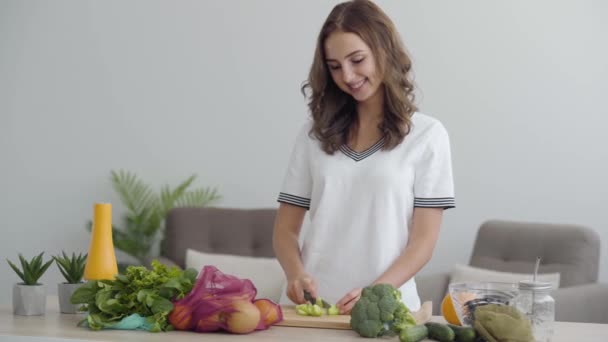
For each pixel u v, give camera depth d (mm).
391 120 2018
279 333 1635
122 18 4508
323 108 2088
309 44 4262
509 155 3986
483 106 4012
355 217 2041
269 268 3676
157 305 1630
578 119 3912
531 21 3951
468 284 1729
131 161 4504
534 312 1577
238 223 3973
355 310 1621
